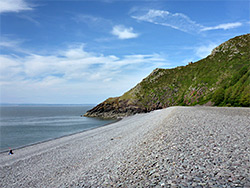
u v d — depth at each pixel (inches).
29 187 617.3
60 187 500.7
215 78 4608.8
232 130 706.2
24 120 4197.8
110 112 5211.6
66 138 1785.2
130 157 579.8
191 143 569.9
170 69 6574.8
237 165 374.3
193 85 4987.7
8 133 2362.2
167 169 405.4
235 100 3120.1
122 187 374.6
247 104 2775.6
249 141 541.6
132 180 394.3
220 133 666.8
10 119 4527.6
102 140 1301.7
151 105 5137.8
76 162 823.1
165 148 561.9
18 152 1376.7
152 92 5575.8
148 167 444.8
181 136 673.0
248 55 4714.6
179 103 4827.8
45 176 705.6
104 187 400.8
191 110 1578.5
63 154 1053.8
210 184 309.9
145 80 6343.5
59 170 747.4
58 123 3440.0
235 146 500.4
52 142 1642.5
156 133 824.3
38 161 978.1
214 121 932.6
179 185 323.3
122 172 462.9
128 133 1309.1
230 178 321.7
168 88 5546.3
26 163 971.3
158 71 6628.9
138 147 679.7
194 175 354.0
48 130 2544.3
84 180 493.7
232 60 4884.4
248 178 313.1
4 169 909.8
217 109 1619.1
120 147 845.8
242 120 927.7
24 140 1919.3
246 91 3009.4
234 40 5753.0
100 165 611.8
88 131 2150.6
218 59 5442.9
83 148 1134.4
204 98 4205.2
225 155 439.2
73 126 2925.7
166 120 1148.5
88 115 5285.4
